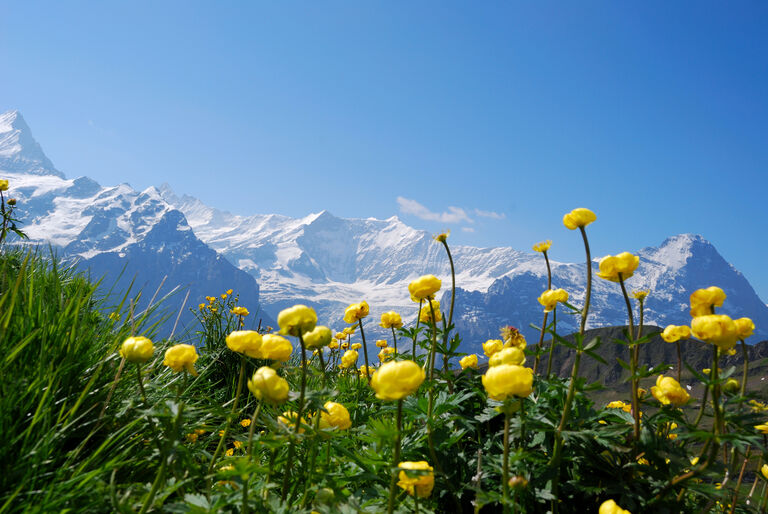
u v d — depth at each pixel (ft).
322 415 6.55
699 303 6.20
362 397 10.97
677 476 6.10
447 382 9.00
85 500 5.05
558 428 6.15
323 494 5.05
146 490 4.94
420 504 6.28
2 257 10.33
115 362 8.10
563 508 6.81
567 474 7.04
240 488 5.04
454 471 7.45
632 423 6.78
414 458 7.64
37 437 5.54
